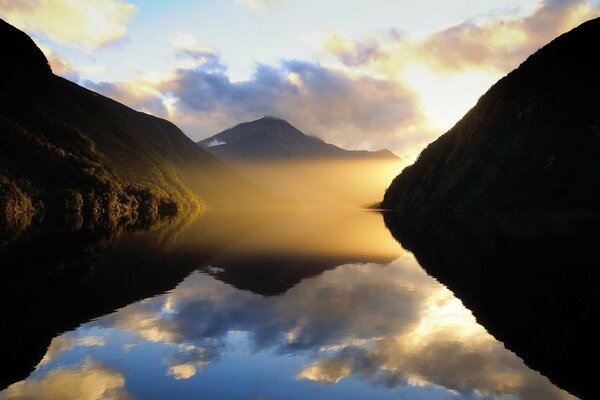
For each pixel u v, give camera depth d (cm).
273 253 4528
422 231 7256
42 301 2452
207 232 7275
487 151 14750
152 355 1652
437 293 2647
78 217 9819
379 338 1841
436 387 1390
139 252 4572
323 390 1370
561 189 11475
